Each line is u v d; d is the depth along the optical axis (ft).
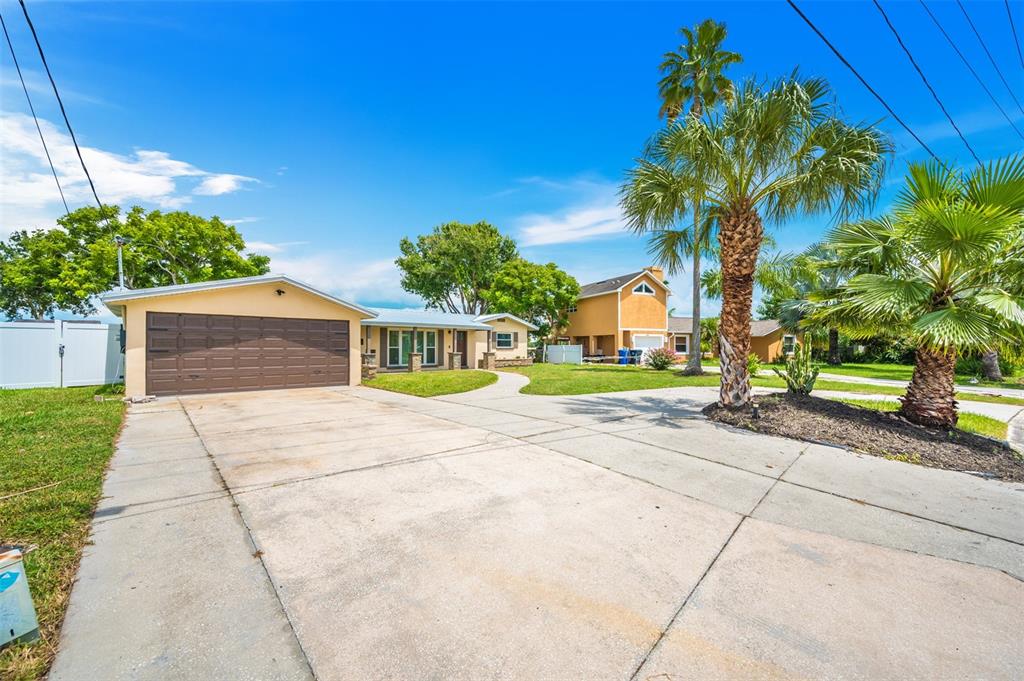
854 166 22.98
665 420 26.13
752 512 12.60
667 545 10.44
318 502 12.90
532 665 6.47
